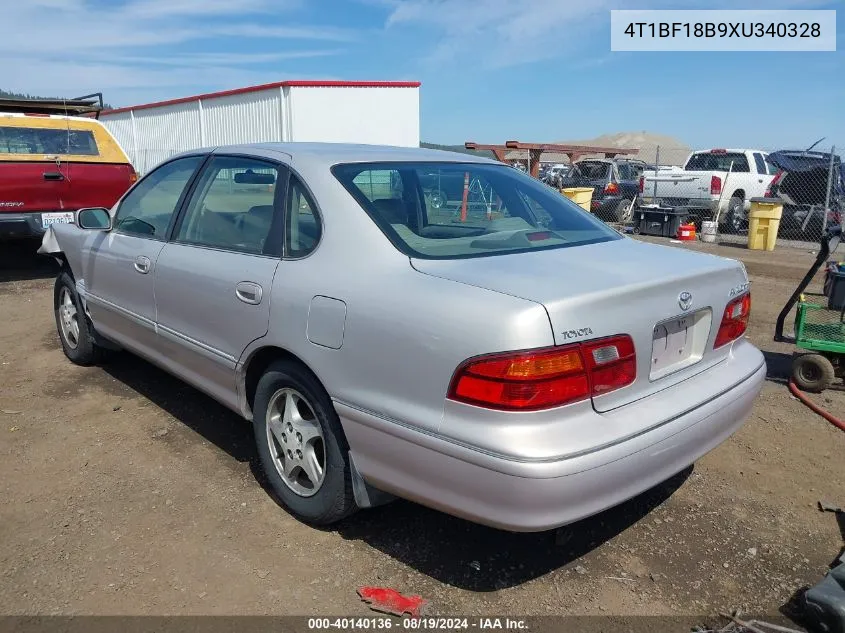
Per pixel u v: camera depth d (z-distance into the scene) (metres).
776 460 3.88
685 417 2.64
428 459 2.44
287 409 3.13
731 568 2.90
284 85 19.53
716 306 2.91
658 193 16.41
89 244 4.64
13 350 5.65
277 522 3.17
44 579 2.75
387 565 2.88
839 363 5.06
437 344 2.40
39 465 3.68
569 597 2.71
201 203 3.74
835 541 3.11
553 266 2.72
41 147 8.38
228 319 3.29
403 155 3.48
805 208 14.21
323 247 2.93
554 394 2.28
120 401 4.55
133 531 3.08
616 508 3.36
